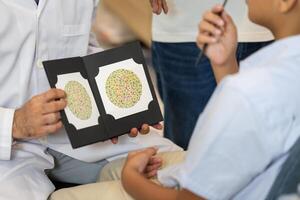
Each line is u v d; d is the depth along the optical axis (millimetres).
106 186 1266
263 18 953
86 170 1510
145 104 1373
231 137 847
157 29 2053
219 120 850
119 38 2520
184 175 887
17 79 1338
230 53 1077
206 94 2010
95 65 1339
